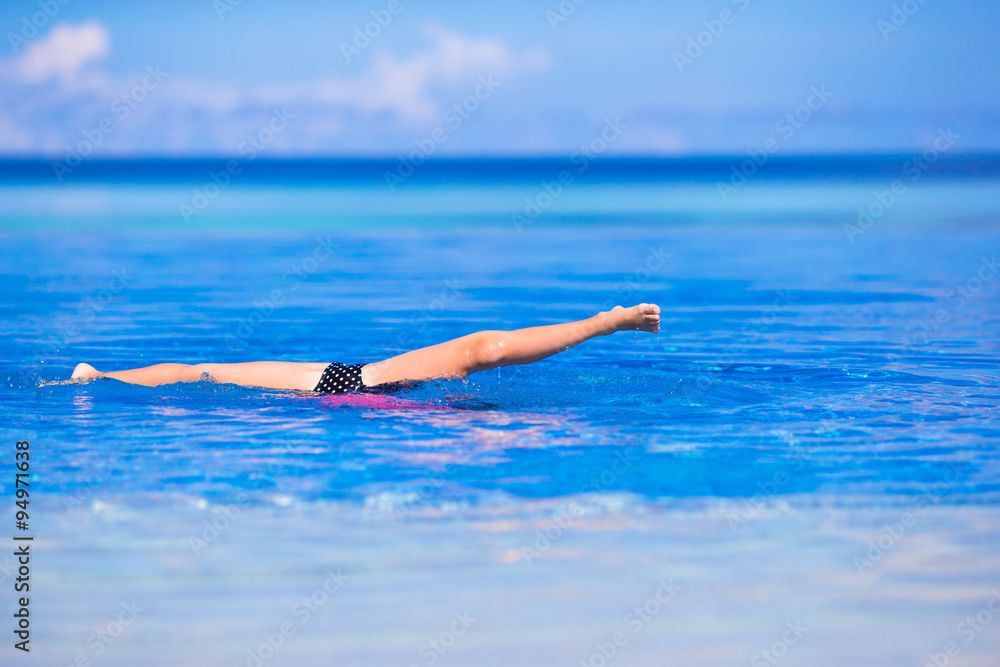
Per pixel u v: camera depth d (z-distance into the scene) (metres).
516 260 14.40
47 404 5.00
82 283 10.89
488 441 4.34
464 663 2.45
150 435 4.44
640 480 3.81
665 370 6.02
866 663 2.46
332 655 2.49
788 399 5.18
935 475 3.86
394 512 3.48
